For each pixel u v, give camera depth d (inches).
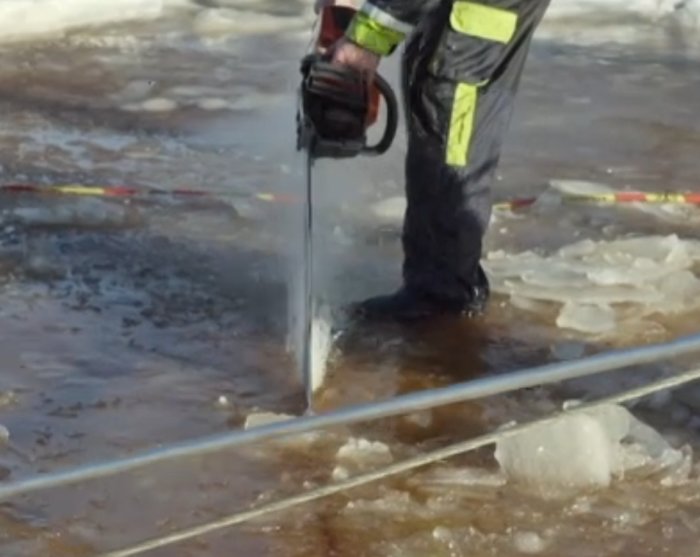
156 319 254.4
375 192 323.9
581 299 262.1
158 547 182.2
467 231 250.1
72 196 315.6
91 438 212.7
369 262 282.5
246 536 187.5
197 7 522.9
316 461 205.8
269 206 312.8
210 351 241.9
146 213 307.1
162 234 294.5
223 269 277.7
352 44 225.1
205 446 152.3
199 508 194.1
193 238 293.1
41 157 347.3
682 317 255.8
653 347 153.6
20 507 193.8
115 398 225.3
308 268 232.4
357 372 235.0
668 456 204.5
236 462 205.2
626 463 203.3
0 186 319.0
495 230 303.1
